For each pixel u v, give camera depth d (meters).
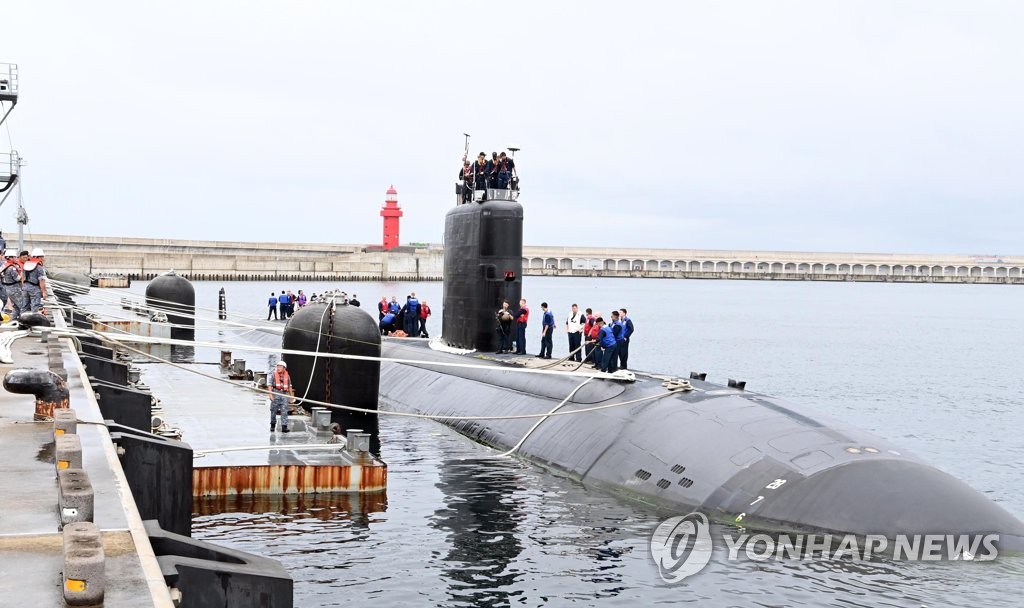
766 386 42.34
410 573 13.06
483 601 12.09
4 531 6.79
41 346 18.78
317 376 25.19
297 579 12.74
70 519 6.30
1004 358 58.81
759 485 14.37
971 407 35.62
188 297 46.50
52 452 9.38
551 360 24.19
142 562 6.08
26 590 5.61
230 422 21.30
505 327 25.72
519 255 25.86
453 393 24.78
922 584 12.19
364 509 16.11
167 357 41.06
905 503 13.23
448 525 15.24
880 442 15.05
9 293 21.64
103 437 10.02
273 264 141.38
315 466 16.97
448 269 27.53
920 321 103.50
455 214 26.61
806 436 15.15
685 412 17.19
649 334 76.12
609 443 17.89
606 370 21.27
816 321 99.12
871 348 65.69
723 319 99.12
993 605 11.53
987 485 21.33
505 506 16.30
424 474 18.81
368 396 25.47
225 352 34.66
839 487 13.68
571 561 13.55
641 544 14.18
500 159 25.28
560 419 19.95
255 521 15.30
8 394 13.01
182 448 10.81
